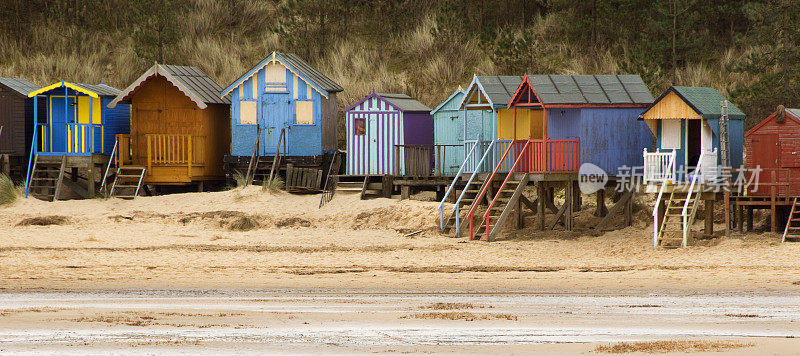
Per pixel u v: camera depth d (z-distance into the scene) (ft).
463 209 387.14
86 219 393.91
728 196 339.16
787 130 336.90
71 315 215.92
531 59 520.01
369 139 420.77
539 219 368.68
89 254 326.44
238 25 620.49
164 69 440.04
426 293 256.11
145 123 448.24
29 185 427.33
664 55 496.64
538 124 383.65
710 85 481.87
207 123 447.83
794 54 426.51
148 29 571.28
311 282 276.00
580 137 363.35
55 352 176.45
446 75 532.73
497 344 184.14
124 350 178.60
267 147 437.99
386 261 315.99
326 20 597.52
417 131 425.69
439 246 342.44
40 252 328.70
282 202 407.23
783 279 268.82
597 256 320.70
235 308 229.25
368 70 550.36
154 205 411.34
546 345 182.80
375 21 596.70
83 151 440.04
